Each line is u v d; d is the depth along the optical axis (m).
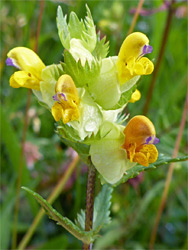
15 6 0.34
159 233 0.25
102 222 0.15
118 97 0.14
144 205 0.24
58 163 0.27
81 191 0.26
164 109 0.29
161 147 0.24
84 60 0.14
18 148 0.23
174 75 0.33
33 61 0.14
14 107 0.28
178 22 0.36
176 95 0.30
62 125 0.13
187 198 0.26
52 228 0.25
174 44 0.33
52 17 0.34
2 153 0.27
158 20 0.29
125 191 0.25
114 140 0.14
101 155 0.14
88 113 0.13
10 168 0.27
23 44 0.31
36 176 0.27
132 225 0.24
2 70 0.30
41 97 0.14
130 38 0.14
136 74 0.14
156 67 0.25
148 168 0.14
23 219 0.25
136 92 0.15
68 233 0.24
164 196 0.22
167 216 0.25
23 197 0.27
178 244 0.24
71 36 0.14
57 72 0.13
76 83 0.13
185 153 0.25
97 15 0.31
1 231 0.21
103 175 0.14
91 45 0.14
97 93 0.14
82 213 0.16
